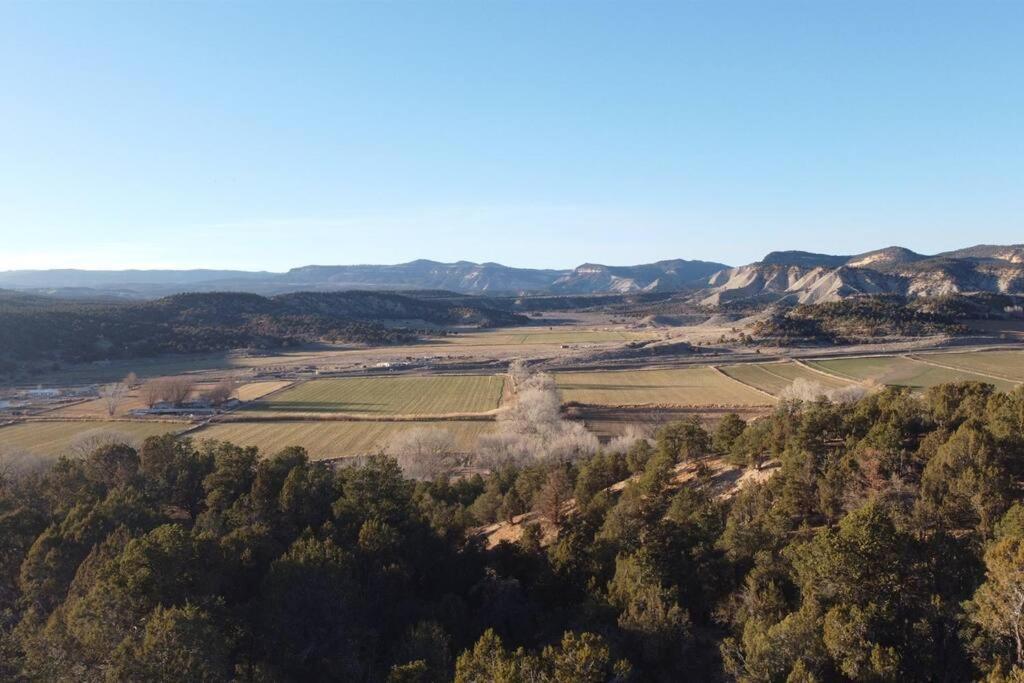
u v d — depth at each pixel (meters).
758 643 30.44
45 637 34.41
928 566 33.59
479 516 67.25
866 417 58.66
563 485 65.88
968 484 39.12
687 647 34.91
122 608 35.50
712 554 42.62
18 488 63.50
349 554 44.00
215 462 69.69
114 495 55.41
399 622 41.78
